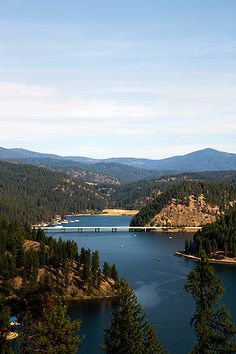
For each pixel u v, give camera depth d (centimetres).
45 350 6794
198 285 6800
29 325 7975
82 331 15250
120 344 7312
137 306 7688
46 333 6719
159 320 16412
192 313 17300
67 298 19775
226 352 6538
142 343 7581
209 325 6744
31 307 15450
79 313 17625
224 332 6638
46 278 18838
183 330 15288
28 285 17712
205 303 6725
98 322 16338
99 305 18912
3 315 8588
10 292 18200
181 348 13638
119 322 7394
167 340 14325
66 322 6819
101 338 14512
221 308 6762
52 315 6875
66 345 6769
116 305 7631
